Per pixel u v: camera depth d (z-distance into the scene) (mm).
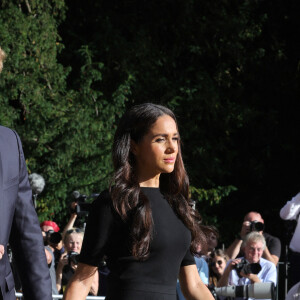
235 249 32875
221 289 20062
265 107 58469
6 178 10680
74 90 50156
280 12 58625
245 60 56656
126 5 55438
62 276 26594
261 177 57375
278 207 58062
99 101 48625
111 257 11109
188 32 55906
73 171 46812
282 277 37344
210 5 56250
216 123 55969
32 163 45625
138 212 10898
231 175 57906
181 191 11734
